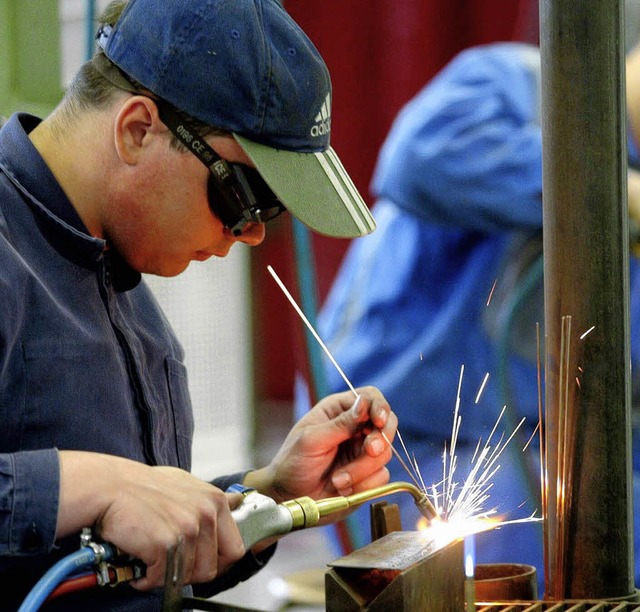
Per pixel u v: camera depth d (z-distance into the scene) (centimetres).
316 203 308
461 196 579
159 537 252
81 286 318
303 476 374
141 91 309
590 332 300
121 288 342
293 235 522
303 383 627
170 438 360
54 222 312
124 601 309
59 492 255
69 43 473
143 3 310
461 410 604
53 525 254
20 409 296
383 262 630
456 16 976
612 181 298
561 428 304
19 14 455
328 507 307
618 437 302
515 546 569
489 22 963
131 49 308
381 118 1008
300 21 1013
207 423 873
